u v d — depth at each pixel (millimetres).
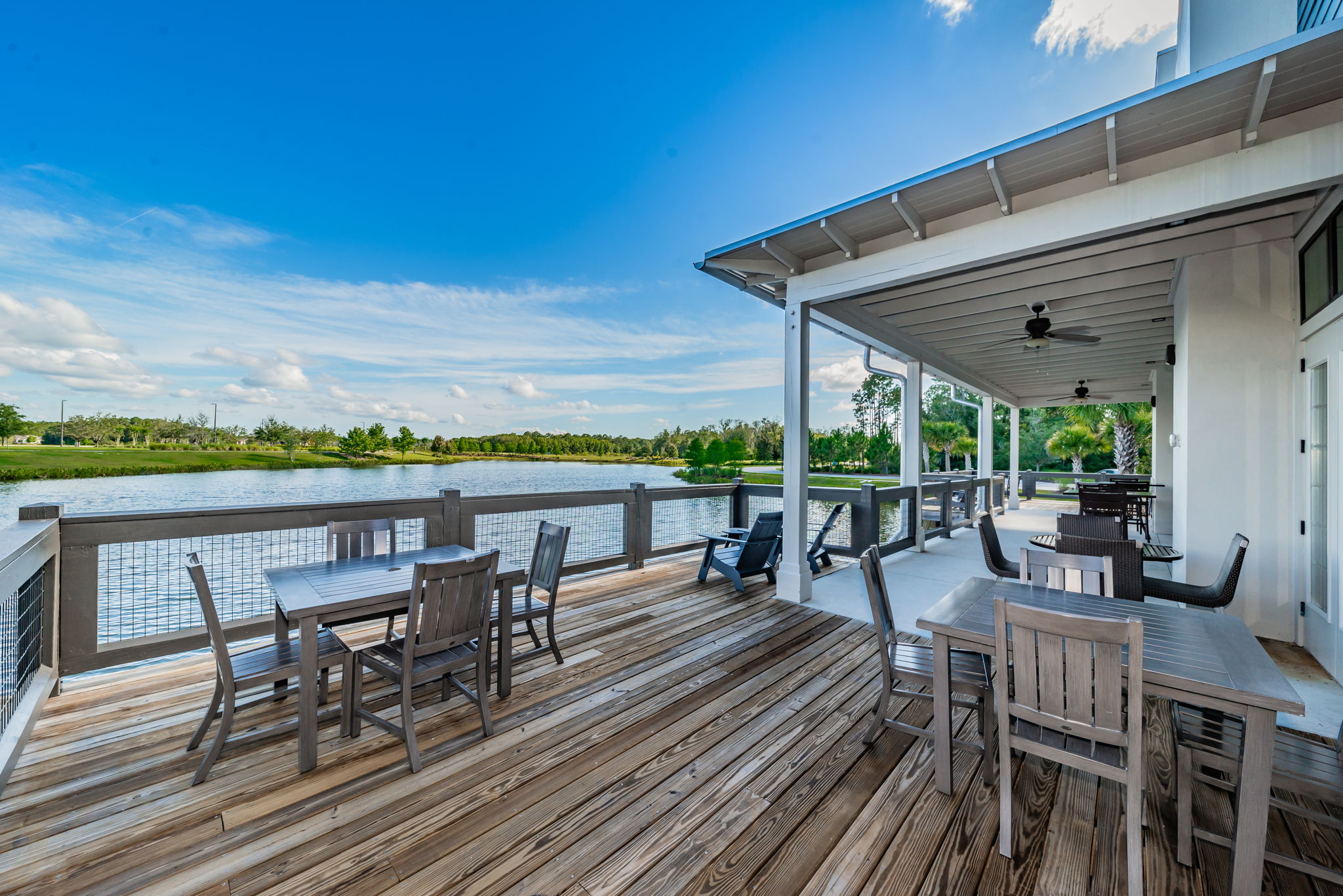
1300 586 3750
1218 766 1723
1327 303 3312
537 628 4223
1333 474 3268
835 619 4465
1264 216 3607
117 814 1984
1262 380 3936
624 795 2146
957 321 6508
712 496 7367
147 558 3312
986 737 2203
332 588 2639
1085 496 7332
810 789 2201
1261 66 2369
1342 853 1828
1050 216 3459
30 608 2709
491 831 1929
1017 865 1774
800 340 4891
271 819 1976
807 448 5000
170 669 3352
